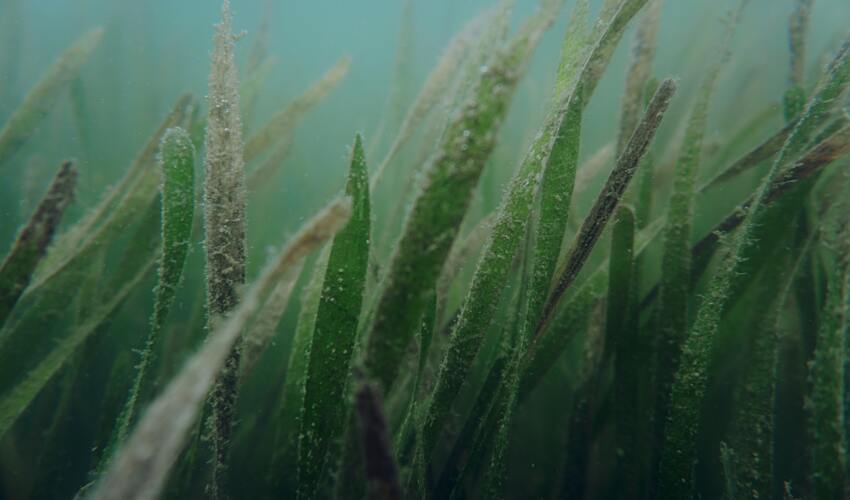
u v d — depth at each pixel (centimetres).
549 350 21
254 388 28
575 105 16
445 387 16
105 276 32
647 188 23
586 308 21
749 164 21
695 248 21
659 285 21
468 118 11
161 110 59
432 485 19
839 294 17
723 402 24
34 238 16
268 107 73
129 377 23
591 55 16
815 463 16
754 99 51
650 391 21
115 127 67
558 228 16
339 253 15
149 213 24
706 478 23
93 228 25
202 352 10
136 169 25
